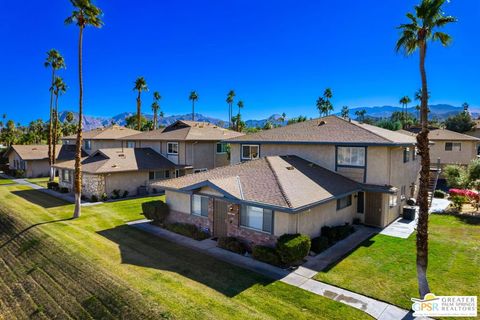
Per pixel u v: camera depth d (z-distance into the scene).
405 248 15.52
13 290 14.15
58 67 38.53
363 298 10.87
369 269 13.12
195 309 10.20
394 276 12.47
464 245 15.80
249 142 25.14
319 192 16.09
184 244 16.23
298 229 14.30
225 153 38.00
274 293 11.19
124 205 25.92
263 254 13.84
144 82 56.94
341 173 20.34
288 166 18.94
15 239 18.97
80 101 21.81
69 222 20.61
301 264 13.65
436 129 44.00
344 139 20.20
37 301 12.88
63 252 15.55
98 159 31.36
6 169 46.44
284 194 14.48
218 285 11.80
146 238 17.22
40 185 36.38
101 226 19.62
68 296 12.45
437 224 19.55
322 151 21.22
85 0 19.98
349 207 19.20
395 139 20.06
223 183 16.12
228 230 16.23
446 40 10.19
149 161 32.78
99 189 28.00
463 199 22.56
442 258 14.16
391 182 19.69
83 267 13.82
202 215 17.66
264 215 14.78
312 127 24.30
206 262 13.91
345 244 16.14
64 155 45.34
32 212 23.41
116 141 45.09
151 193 31.48
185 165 33.50
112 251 15.30
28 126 109.56
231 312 9.99
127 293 11.41
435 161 38.44
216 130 40.34
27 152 44.50
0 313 12.88
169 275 12.63
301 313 9.98
